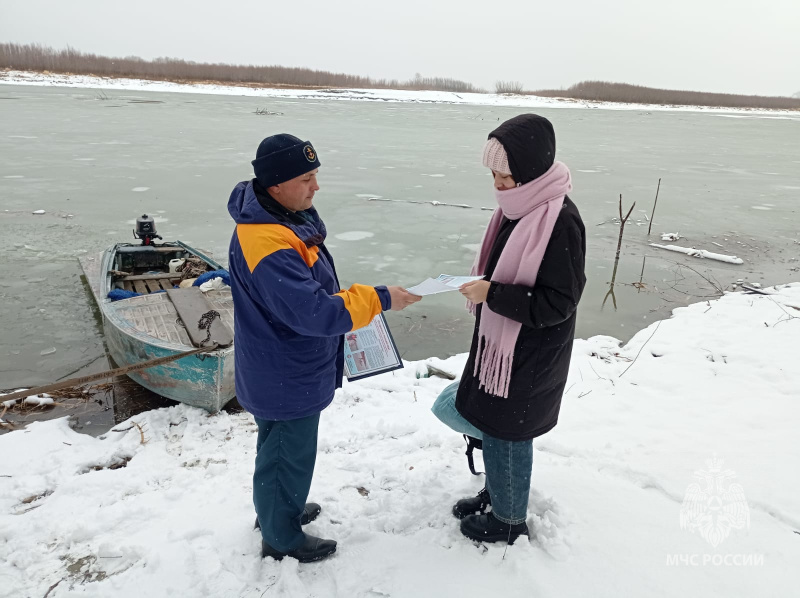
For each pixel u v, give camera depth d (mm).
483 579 2309
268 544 2375
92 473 3018
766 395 3932
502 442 2309
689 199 12555
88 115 25609
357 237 9008
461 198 11977
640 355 4836
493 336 2160
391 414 3666
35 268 7078
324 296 1965
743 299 6266
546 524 2549
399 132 24797
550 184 2014
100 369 4801
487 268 2279
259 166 2035
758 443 3287
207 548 2461
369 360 2457
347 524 2635
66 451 3275
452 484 2879
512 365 2152
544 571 2332
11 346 5148
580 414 3725
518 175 2010
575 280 2010
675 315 5910
